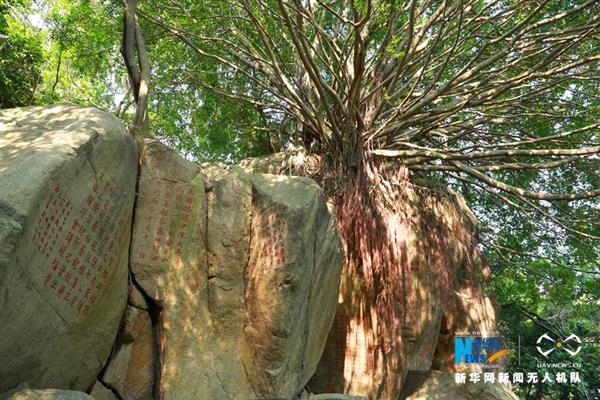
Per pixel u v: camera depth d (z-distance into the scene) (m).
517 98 12.71
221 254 7.46
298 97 12.27
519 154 10.71
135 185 6.97
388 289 10.54
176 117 16.97
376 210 11.16
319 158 12.09
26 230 4.73
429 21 11.64
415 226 11.41
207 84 14.93
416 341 10.63
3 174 4.87
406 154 11.52
